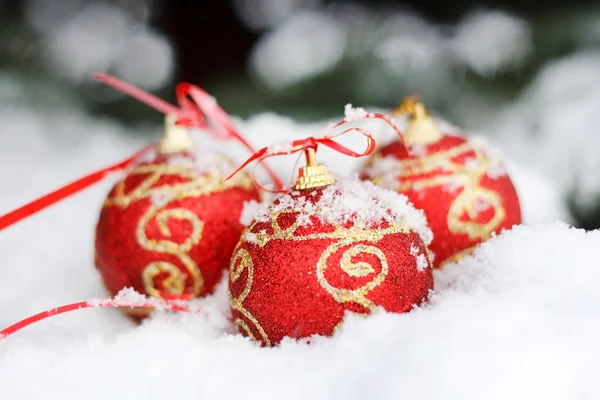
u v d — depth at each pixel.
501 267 0.38
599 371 0.33
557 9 0.75
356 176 0.41
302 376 0.34
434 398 0.33
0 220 0.41
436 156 0.43
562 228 0.39
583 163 0.66
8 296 0.47
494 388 0.33
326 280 0.37
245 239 0.38
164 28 0.93
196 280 0.42
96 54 0.88
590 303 0.35
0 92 0.88
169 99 0.88
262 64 0.80
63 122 0.88
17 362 0.36
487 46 0.74
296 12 0.90
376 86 0.75
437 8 0.82
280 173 0.55
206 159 0.43
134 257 0.42
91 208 0.64
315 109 0.75
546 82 0.71
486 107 0.73
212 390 0.34
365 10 0.83
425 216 0.41
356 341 0.35
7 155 0.81
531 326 0.34
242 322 0.38
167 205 0.42
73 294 0.47
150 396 0.35
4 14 0.88
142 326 0.39
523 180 0.58
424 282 0.38
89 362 0.36
